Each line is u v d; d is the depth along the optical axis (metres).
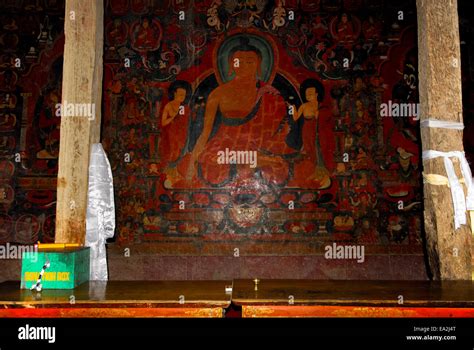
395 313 2.99
